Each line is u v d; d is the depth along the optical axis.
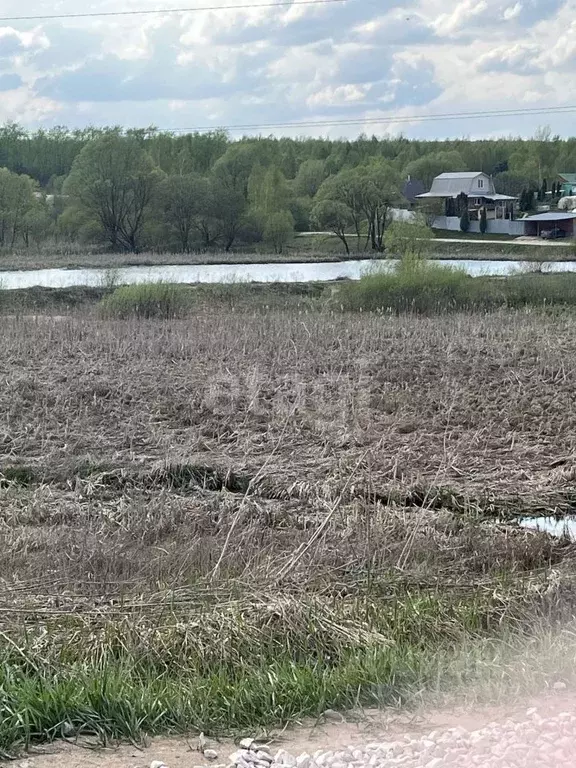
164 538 11.61
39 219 87.19
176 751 5.20
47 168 134.25
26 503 13.32
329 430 17.52
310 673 6.29
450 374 23.20
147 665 6.93
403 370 23.28
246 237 87.00
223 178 97.12
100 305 38.81
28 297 44.78
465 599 8.77
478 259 70.88
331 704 5.82
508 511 13.73
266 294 46.41
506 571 10.24
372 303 40.84
